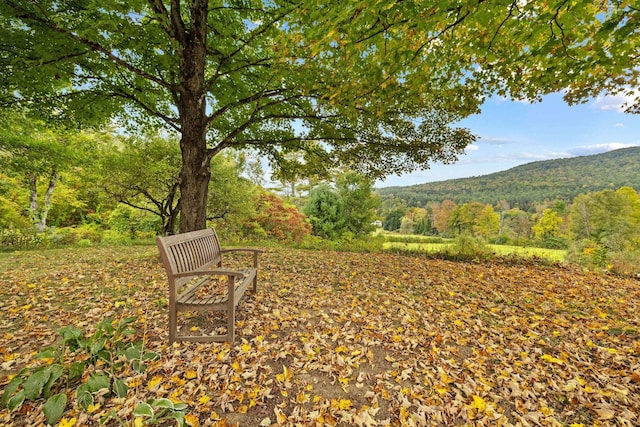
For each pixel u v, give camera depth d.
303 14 3.23
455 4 2.66
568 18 2.54
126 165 12.36
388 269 7.06
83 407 1.88
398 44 3.34
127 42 5.54
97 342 2.42
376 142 7.83
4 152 10.80
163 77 7.01
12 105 6.88
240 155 16.97
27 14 5.09
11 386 1.94
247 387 2.42
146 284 5.14
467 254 8.66
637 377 2.63
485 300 4.91
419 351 3.16
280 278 5.80
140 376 2.44
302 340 3.22
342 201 27.16
